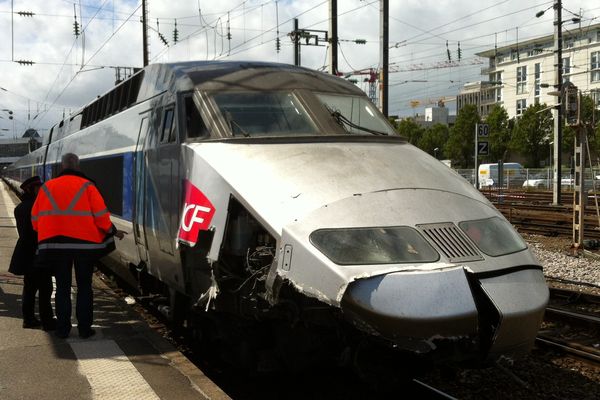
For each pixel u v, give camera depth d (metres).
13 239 14.61
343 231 4.19
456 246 4.25
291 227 4.29
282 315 4.60
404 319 3.85
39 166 21.08
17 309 7.20
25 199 6.23
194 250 5.36
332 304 3.96
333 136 5.72
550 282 10.31
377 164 5.05
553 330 7.41
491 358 4.11
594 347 6.66
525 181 44.47
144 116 7.22
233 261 4.98
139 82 7.81
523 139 53.81
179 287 5.75
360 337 4.44
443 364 4.43
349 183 4.65
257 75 6.38
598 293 9.37
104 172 9.13
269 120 5.85
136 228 7.25
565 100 14.25
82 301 5.90
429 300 3.88
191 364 5.14
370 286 3.94
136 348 5.57
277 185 4.69
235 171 4.99
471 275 4.10
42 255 5.74
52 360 5.20
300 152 5.23
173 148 6.00
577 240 14.36
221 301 5.11
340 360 4.77
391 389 4.77
